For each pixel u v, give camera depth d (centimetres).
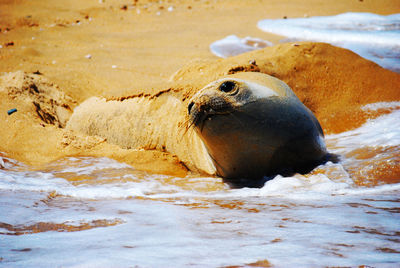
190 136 1973
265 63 2417
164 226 980
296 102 1683
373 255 734
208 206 1248
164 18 6291
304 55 2541
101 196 1438
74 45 4738
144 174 1856
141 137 2170
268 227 956
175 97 2120
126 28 5734
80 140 2262
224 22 5762
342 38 4362
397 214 1039
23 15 6241
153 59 4000
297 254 746
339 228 927
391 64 3234
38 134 2311
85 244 832
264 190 1528
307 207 1172
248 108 1553
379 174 1535
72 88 3028
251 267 681
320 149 1759
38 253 775
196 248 795
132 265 694
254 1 6906
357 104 2403
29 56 4097
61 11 6631
